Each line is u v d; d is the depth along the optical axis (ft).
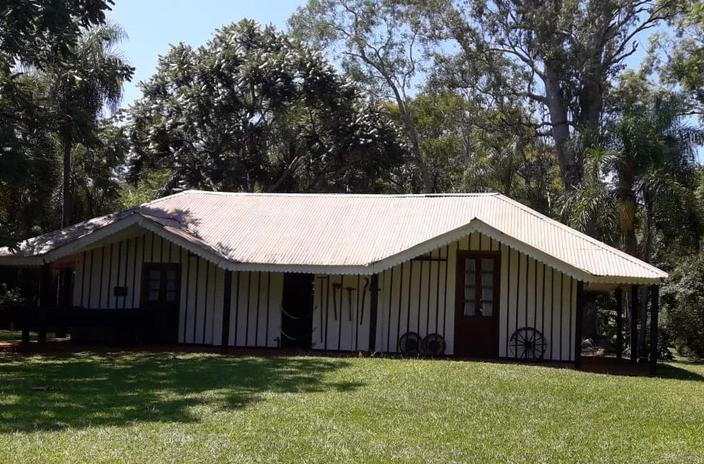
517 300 64.64
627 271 60.13
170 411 35.96
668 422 36.50
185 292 70.33
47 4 58.44
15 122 70.95
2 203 100.78
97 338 71.41
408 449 29.17
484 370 51.67
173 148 120.06
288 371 50.57
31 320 65.77
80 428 32.04
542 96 134.21
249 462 26.76
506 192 121.29
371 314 62.44
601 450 30.09
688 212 85.20
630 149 88.53
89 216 107.34
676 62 118.73
